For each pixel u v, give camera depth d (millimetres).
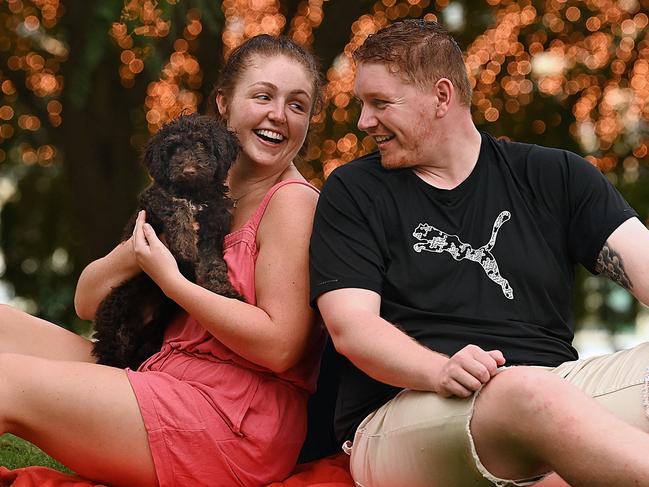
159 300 5762
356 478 5055
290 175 6035
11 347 5719
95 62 11648
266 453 5207
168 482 5062
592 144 16641
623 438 4074
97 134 14875
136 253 5309
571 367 4910
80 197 15141
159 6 11117
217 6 11891
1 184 17484
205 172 5625
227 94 6051
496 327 5117
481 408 4371
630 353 4785
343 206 5309
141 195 5883
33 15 14625
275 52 5930
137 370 5695
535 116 16266
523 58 16047
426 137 5289
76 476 5223
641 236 5223
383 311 5270
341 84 15305
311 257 5289
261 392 5289
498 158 5414
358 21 15477
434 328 5129
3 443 6926
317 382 5867
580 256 5363
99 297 5887
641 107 16391
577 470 4145
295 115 5918
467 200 5293
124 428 4980
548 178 5344
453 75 5297
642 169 16531
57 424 4941
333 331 5055
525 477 4488
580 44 16094
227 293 5422
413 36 5293
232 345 5180
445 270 5188
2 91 15828
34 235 17531
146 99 15141
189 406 5070
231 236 5645
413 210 5281
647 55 15984
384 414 4914
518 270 5188
